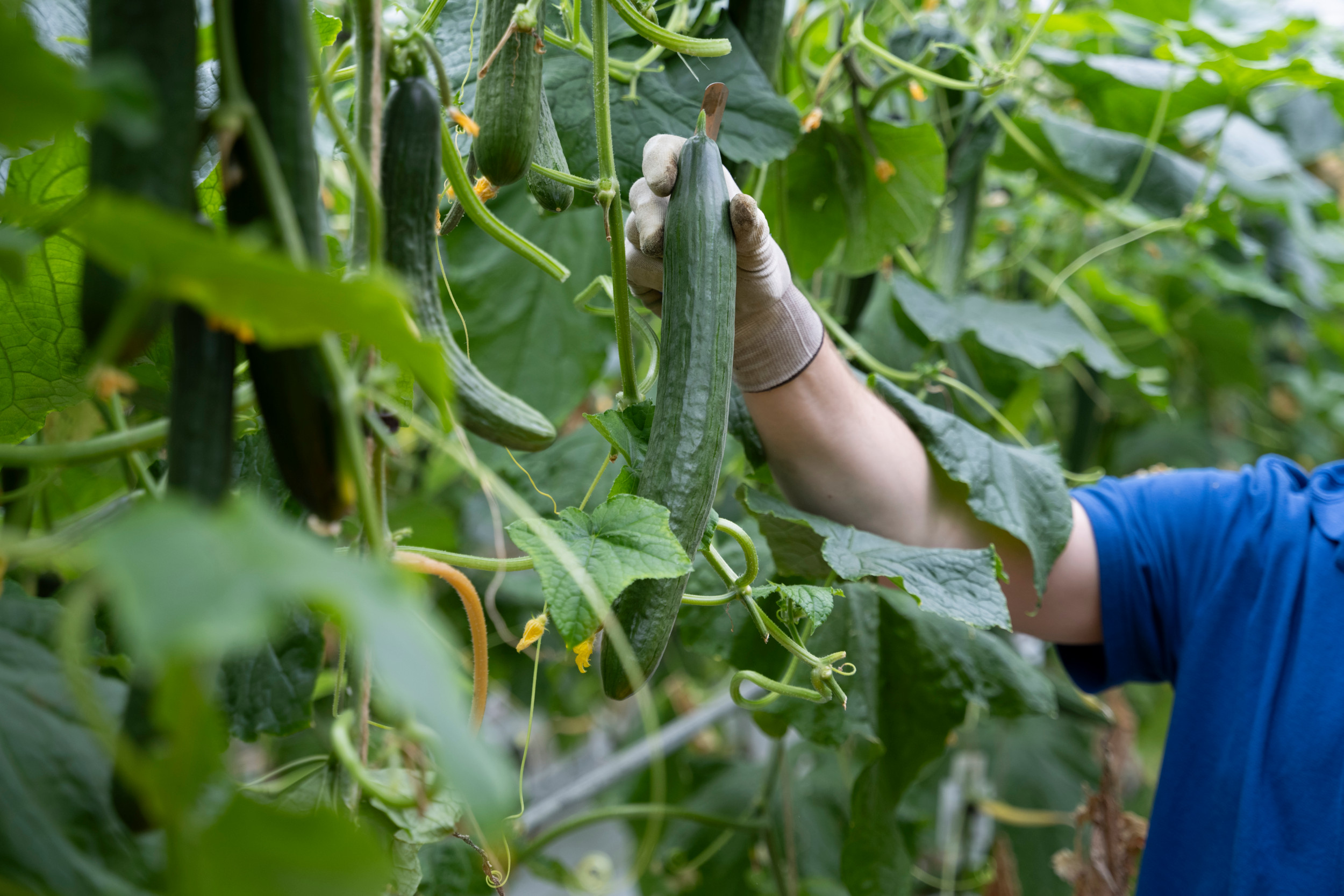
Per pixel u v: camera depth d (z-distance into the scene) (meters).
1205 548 1.53
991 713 1.58
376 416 0.69
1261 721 1.38
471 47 1.13
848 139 1.60
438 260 0.88
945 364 1.69
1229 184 2.29
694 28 1.41
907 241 1.63
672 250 0.92
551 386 1.77
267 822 0.47
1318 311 3.38
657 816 1.89
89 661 0.86
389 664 0.42
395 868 0.97
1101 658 1.64
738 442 1.57
